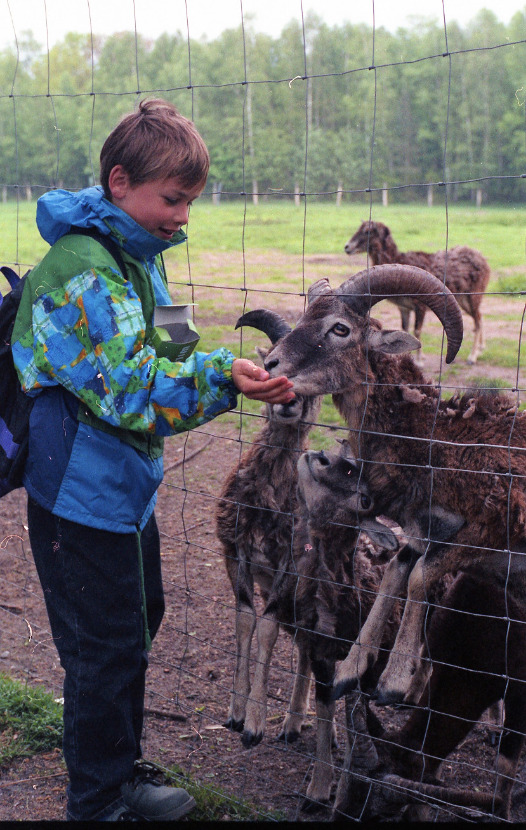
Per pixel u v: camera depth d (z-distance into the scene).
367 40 54.91
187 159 2.61
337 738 4.16
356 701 3.30
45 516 2.82
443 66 49.00
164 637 4.80
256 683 3.65
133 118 2.64
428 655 3.33
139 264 2.75
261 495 3.89
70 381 2.57
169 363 2.57
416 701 3.58
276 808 3.49
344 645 3.74
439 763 3.43
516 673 3.40
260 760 3.83
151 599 3.31
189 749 3.83
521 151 42.81
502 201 43.53
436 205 44.75
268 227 30.80
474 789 3.67
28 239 22.66
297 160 47.75
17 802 3.40
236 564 4.08
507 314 15.03
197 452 7.76
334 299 3.80
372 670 3.75
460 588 3.59
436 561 3.38
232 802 3.39
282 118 50.81
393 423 3.64
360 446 3.70
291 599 3.75
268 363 3.78
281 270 19.84
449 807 3.35
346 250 13.09
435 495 3.49
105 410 2.53
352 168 48.59
